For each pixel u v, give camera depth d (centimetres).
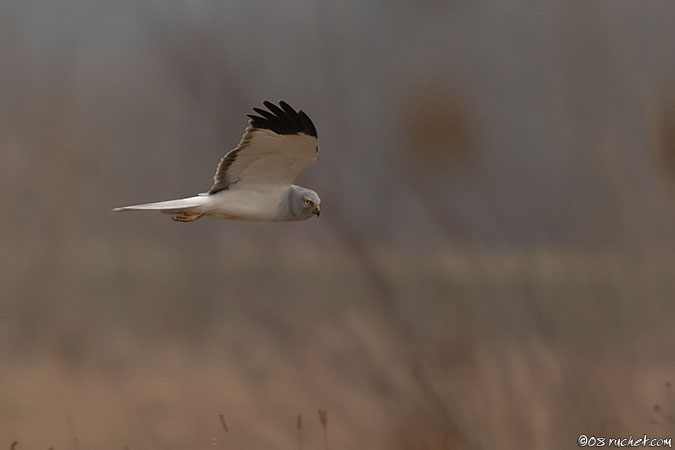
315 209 1270
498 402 1342
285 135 1201
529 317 1389
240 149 1230
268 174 1256
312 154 1223
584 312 1388
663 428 1323
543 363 1352
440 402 1359
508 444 1312
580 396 1329
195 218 1252
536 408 1330
